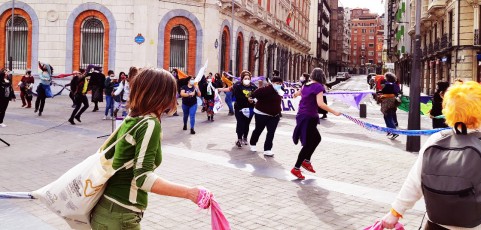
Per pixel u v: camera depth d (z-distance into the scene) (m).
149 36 25.56
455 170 2.18
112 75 15.04
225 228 2.42
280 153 9.61
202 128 13.48
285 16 48.31
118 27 25.59
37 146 9.87
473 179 2.14
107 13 25.56
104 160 2.43
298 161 7.21
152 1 25.55
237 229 4.88
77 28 25.70
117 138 2.52
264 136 12.12
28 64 25.88
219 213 2.43
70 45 25.61
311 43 73.00
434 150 2.31
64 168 7.80
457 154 2.22
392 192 6.57
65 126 13.16
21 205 5.59
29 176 7.15
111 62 25.61
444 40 31.72
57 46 25.66
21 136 11.12
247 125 10.69
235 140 11.31
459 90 2.43
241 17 32.69
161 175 7.35
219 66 28.88
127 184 2.47
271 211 5.55
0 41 26.03
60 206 2.49
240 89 10.38
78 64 25.80
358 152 9.86
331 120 16.50
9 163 8.05
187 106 12.67
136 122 2.47
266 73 40.88
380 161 8.90
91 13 25.67
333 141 11.33
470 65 27.83
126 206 2.46
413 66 10.07
